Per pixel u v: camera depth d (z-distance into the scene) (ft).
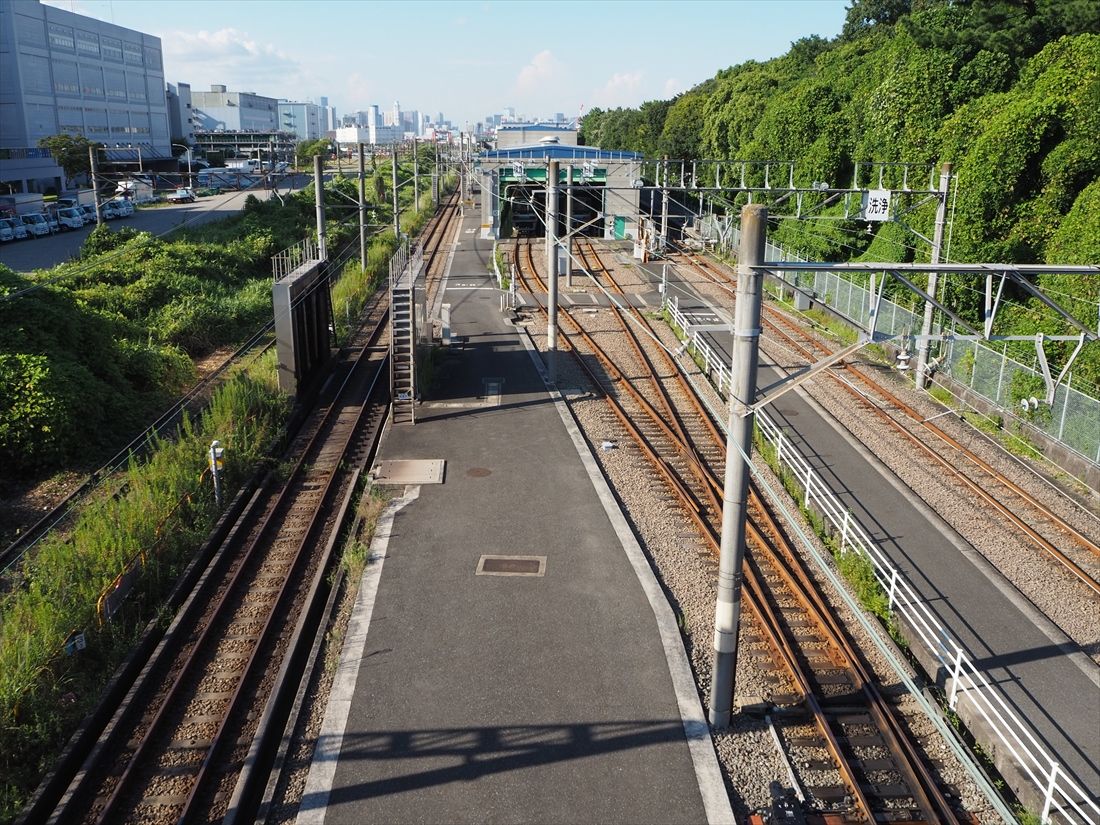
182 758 34.50
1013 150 87.66
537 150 187.62
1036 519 57.77
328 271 93.20
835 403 81.46
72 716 35.91
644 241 161.68
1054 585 49.08
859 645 42.80
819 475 64.28
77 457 62.64
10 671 35.88
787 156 152.87
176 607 45.37
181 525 52.26
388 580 47.39
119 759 34.30
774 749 35.37
